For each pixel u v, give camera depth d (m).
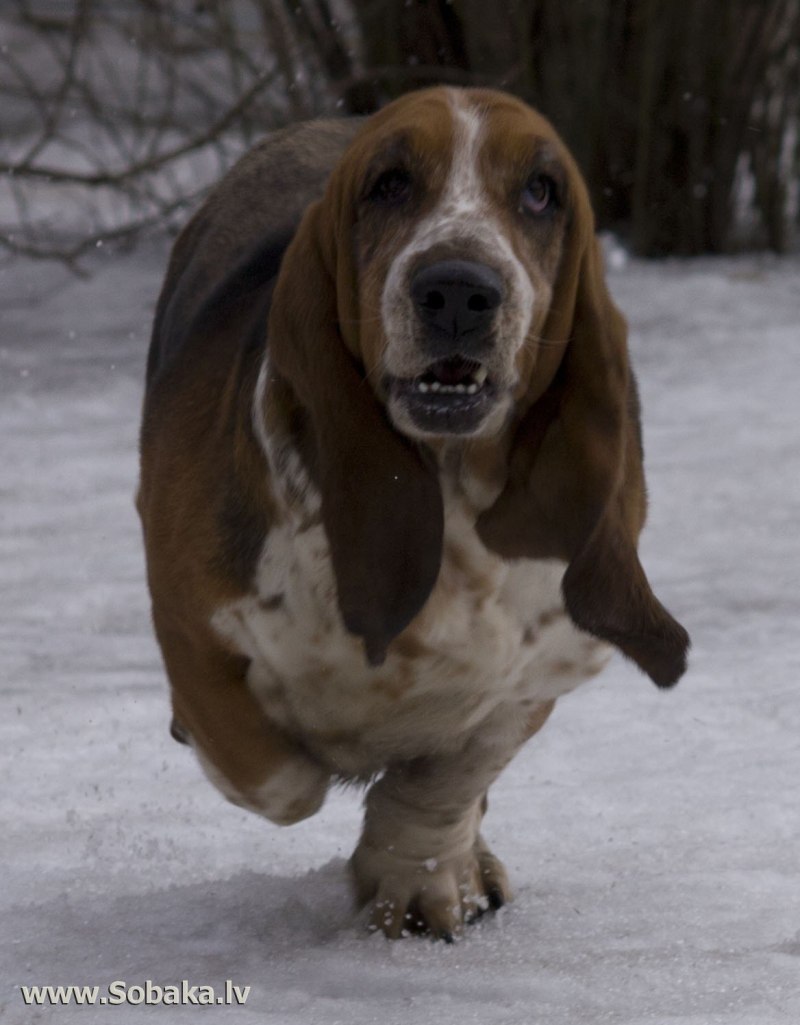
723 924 7.38
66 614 12.75
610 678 11.52
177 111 30.75
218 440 7.25
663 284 26.17
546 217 6.55
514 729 7.58
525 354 6.46
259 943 7.38
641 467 7.42
